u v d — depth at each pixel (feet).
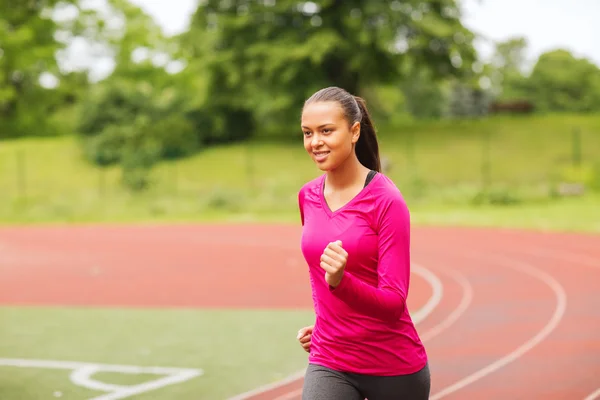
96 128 133.28
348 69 139.54
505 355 25.53
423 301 36.32
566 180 107.34
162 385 22.48
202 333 30.14
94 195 105.91
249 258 54.54
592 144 128.67
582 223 67.10
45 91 191.11
